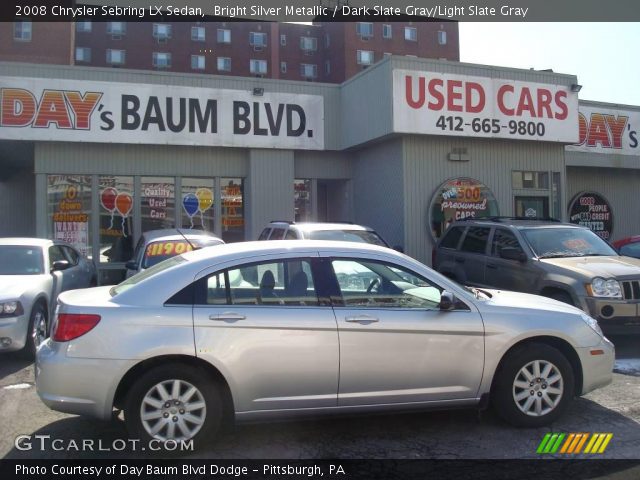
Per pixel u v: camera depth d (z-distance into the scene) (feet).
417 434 15.85
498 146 47.62
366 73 45.96
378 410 15.14
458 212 45.98
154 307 14.21
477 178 46.78
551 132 47.24
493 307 16.01
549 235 29.25
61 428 16.29
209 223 48.16
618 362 23.79
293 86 48.85
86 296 15.29
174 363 14.14
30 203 60.95
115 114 43.96
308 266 15.37
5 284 24.02
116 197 45.75
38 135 42.39
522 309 16.21
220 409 14.40
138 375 14.15
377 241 32.73
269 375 14.38
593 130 57.06
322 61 204.54
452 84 44.01
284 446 15.01
